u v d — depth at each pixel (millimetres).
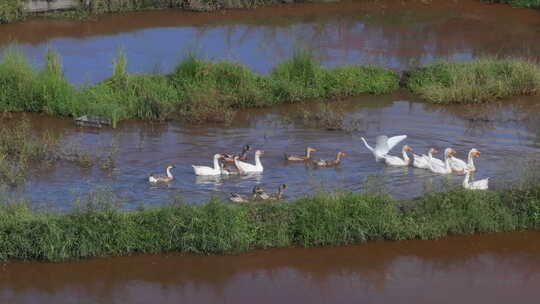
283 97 27156
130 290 15930
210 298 15742
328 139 23781
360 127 24906
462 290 16219
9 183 19984
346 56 32938
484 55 32375
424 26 38281
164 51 32781
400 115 26250
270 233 17422
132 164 21531
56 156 21812
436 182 20359
